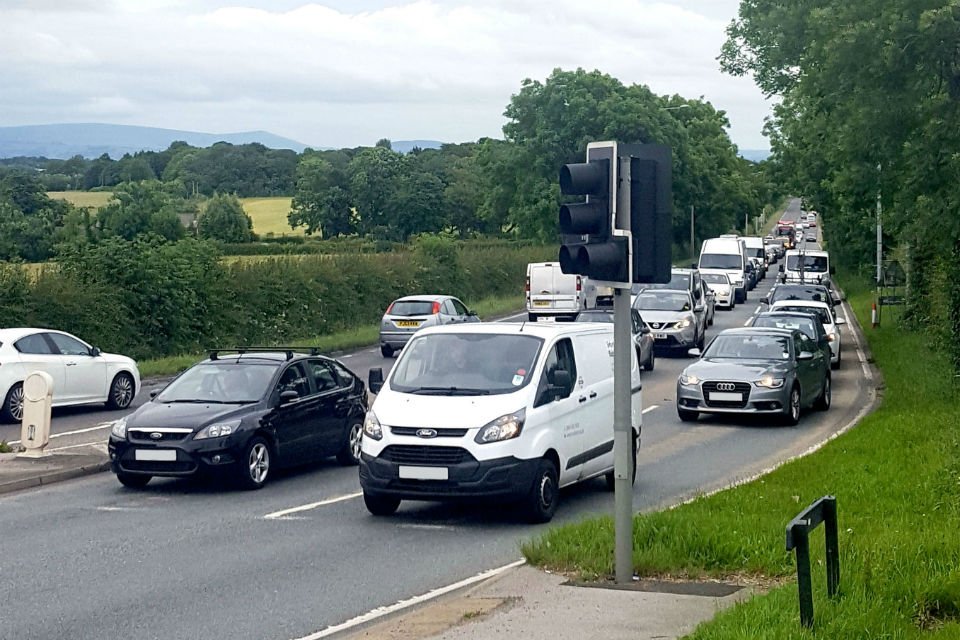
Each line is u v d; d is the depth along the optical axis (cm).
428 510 1930
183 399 2230
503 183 12825
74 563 1531
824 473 2052
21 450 2461
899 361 4484
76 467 2317
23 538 1703
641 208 1261
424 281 8306
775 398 3027
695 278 5772
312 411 2325
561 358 1944
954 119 3102
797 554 978
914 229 3259
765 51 5078
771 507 1709
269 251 11456
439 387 1855
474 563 1522
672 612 1174
